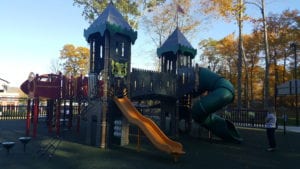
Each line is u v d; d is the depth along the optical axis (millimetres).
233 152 11359
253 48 47750
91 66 13242
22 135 14656
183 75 15383
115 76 12523
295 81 19656
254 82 52781
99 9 29516
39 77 15188
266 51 27422
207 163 9188
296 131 19484
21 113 27109
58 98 15633
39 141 12781
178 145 9742
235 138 13891
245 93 50531
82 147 11656
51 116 17156
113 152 10727
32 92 14914
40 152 10227
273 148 11711
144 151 11039
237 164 9133
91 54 13305
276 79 46000
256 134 17500
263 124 22625
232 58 52156
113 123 12828
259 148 12406
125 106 12078
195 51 17500
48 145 11711
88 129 12688
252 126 22453
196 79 14969
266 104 26781
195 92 16328
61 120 21281
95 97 12570
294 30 42656
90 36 13266
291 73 46531
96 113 12289
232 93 14594
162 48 17359
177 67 16469
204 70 15734
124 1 30141
